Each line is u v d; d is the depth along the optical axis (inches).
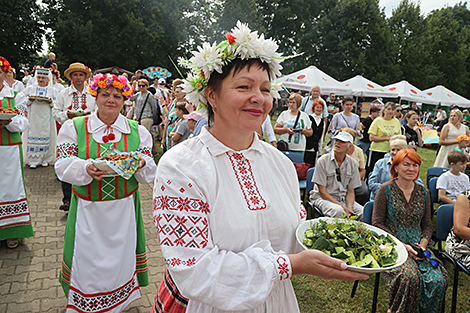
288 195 47.9
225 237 39.0
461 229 111.5
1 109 122.4
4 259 129.0
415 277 103.1
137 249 98.5
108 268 88.4
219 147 42.6
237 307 34.7
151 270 131.4
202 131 44.4
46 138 250.8
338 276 38.9
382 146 240.4
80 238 87.0
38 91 244.5
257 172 44.6
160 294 48.7
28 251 136.3
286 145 227.1
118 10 944.9
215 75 42.0
